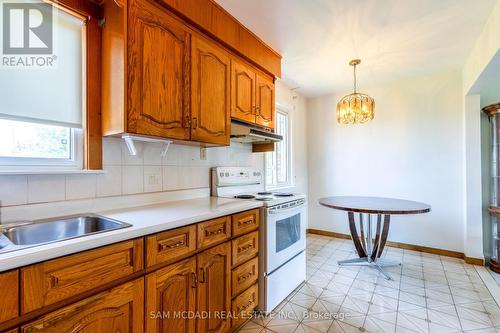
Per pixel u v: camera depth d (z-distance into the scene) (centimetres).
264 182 312
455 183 306
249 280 179
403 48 242
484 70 212
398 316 186
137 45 132
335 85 356
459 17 190
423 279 246
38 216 124
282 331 170
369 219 279
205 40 174
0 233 103
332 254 318
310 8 180
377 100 356
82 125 141
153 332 113
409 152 334
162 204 177
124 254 103
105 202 150
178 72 153
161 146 185
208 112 175
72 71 137
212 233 147
